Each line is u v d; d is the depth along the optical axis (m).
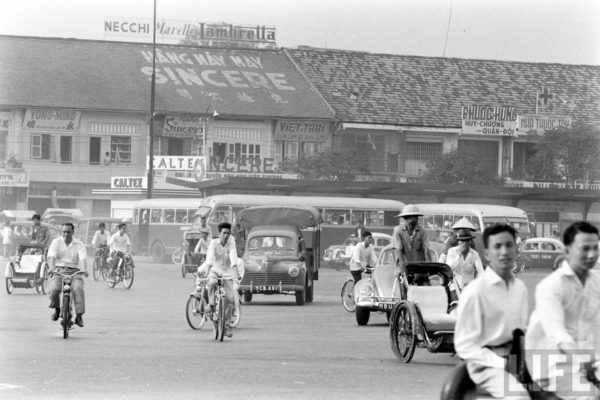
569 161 125.75
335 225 94.81
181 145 125.75
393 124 127.94
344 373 24.55
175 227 98.06
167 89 126.56
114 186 118.31
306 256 52.25
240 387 21.75
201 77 130.38
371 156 128.38
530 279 74.62
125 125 123.31
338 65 137.50
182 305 46.69
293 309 47.38
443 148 130.25
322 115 126.88
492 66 143.50
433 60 142.12
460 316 14.64
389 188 101.12
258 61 136.38
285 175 122.75
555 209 116.94
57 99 121.06
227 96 127.56
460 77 140.00
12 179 118.81
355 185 99.88
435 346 27.31
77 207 122.31
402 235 32.56
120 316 40.69
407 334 27.42
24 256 52.88
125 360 26.31
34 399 19.88
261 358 27.31
